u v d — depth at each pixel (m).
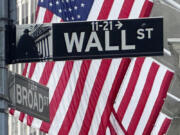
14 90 9.10
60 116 22.30
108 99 22.89
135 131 27.81
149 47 8.85
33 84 9.52
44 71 22.38
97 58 9.02
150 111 28.23
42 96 9.73
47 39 9.12
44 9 23.06
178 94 42.91
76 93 22.55
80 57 9.06
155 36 8.85
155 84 28.55
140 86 28.23
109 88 23.06
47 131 21.20
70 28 9.11
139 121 27.89
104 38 8.99
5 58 8.97
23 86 9.30
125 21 8.94
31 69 22.34
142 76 28.36
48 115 9.85
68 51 9.09
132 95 28.02
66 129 22.20
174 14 42.75
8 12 9.07
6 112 8.85
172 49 42.44
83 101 22.64
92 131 22.58
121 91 28.00
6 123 8.84
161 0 41.22
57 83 22.44
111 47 8.96
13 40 9.07
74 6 23.31
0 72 8.89
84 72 22.62
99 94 22.86
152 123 28.06
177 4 41.47
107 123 22.78
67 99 22.44
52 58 9.09
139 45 8.87
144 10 25.42
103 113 22.78
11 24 9.07
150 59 28.38
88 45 9.05
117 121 24.66
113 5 24.61
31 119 19.88
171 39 42.88
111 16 24.66
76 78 22.58
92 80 22.86
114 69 23.06
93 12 23.91
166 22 44.06
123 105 27.88
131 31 8.91
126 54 8.91
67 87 22.45
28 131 41.44
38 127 20.58
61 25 9.13
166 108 43.47
